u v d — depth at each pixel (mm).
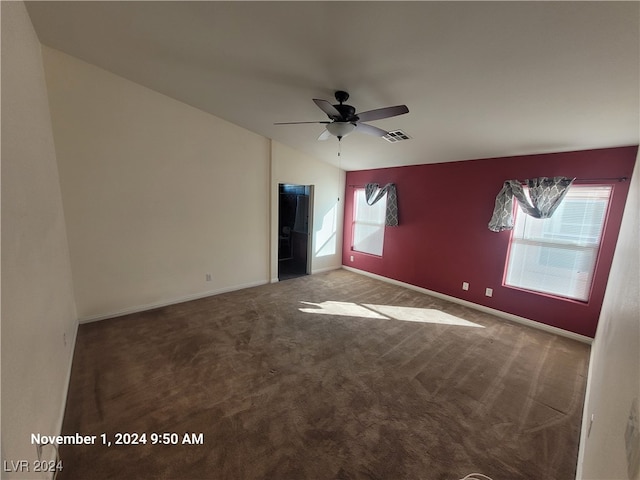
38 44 2627
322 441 1843
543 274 3600
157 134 3652
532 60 1897
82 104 3111
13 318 1262
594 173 3119
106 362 2629
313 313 3855
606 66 1805
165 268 3936
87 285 3365
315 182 5527
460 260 4336
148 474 1601
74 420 1954
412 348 3029
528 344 3176
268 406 2131
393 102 2834
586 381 2535
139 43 2584
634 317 1156
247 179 4602
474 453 1790
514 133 3047
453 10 1628
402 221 5090
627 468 750
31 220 1754
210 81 3109
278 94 3129
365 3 1695
